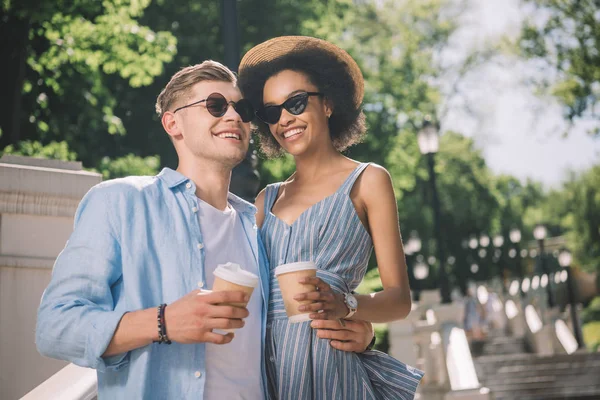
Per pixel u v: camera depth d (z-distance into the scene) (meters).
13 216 4.59
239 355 2.79
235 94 3.01
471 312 23.77
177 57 16.08
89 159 13.33
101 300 2.59
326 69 3.59
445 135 40.03
